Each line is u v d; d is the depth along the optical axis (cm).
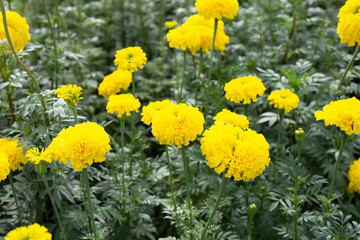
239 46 167
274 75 141
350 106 110
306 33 179
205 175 129
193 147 134
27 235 93
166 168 138
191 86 156
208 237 118
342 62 158
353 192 127
